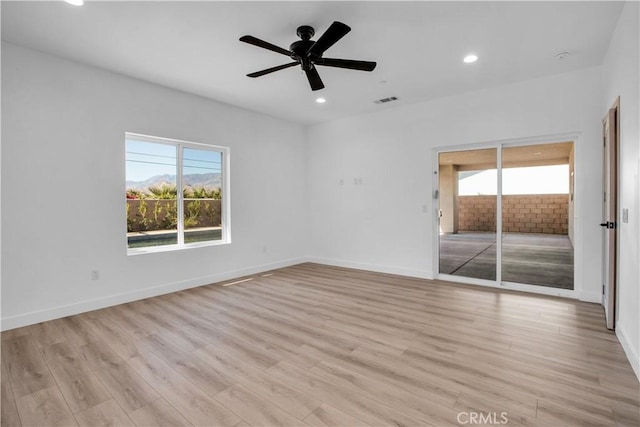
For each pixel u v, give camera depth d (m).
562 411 1.82
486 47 3.16
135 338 2.87
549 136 3.98
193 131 4.54
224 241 5.08
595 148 3.64
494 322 3.14
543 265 5.31
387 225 5.33
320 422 1.77
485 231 5.42
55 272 3.35
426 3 2.45
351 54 3.30
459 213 5.58
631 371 2.23
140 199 4.17
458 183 5.54
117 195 3.80
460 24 2.74
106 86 3.69
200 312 3.53
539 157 5.04
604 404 1.88
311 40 2.92
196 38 2.96
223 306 3.72
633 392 1.99
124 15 2.59
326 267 5.86
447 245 6.06
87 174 3.56
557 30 2.84
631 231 2.37
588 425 1.71
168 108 4.25
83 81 3.52
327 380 2.18
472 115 4.44
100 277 3.67
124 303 3.84
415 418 1.79
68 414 1.86
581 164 3.75
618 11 2.55
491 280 4.49
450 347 2.63
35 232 3.22
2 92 3.02
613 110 2.88
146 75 3.83
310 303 3.81
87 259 3.57
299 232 6.26
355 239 5.73
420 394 2.01
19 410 1.90
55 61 3.32
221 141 4.89
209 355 2.55
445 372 2.26
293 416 1.82
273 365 2.39
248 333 2.97
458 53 3.29
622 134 2.64
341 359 2.47
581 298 3.77
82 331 3.02
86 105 3.55
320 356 2.52
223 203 5.08
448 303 3.74
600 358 2.41
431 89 4.34
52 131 3.32
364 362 2.42
